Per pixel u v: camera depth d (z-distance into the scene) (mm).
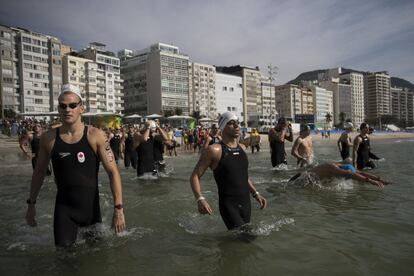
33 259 3666
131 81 128875
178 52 132250
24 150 13969
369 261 3492
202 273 3279
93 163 3957
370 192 7012
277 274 3232
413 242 4020
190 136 29125
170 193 7445
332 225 4734
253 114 146625
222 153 4520
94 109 104000
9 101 86375
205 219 5180
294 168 11297
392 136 66438
